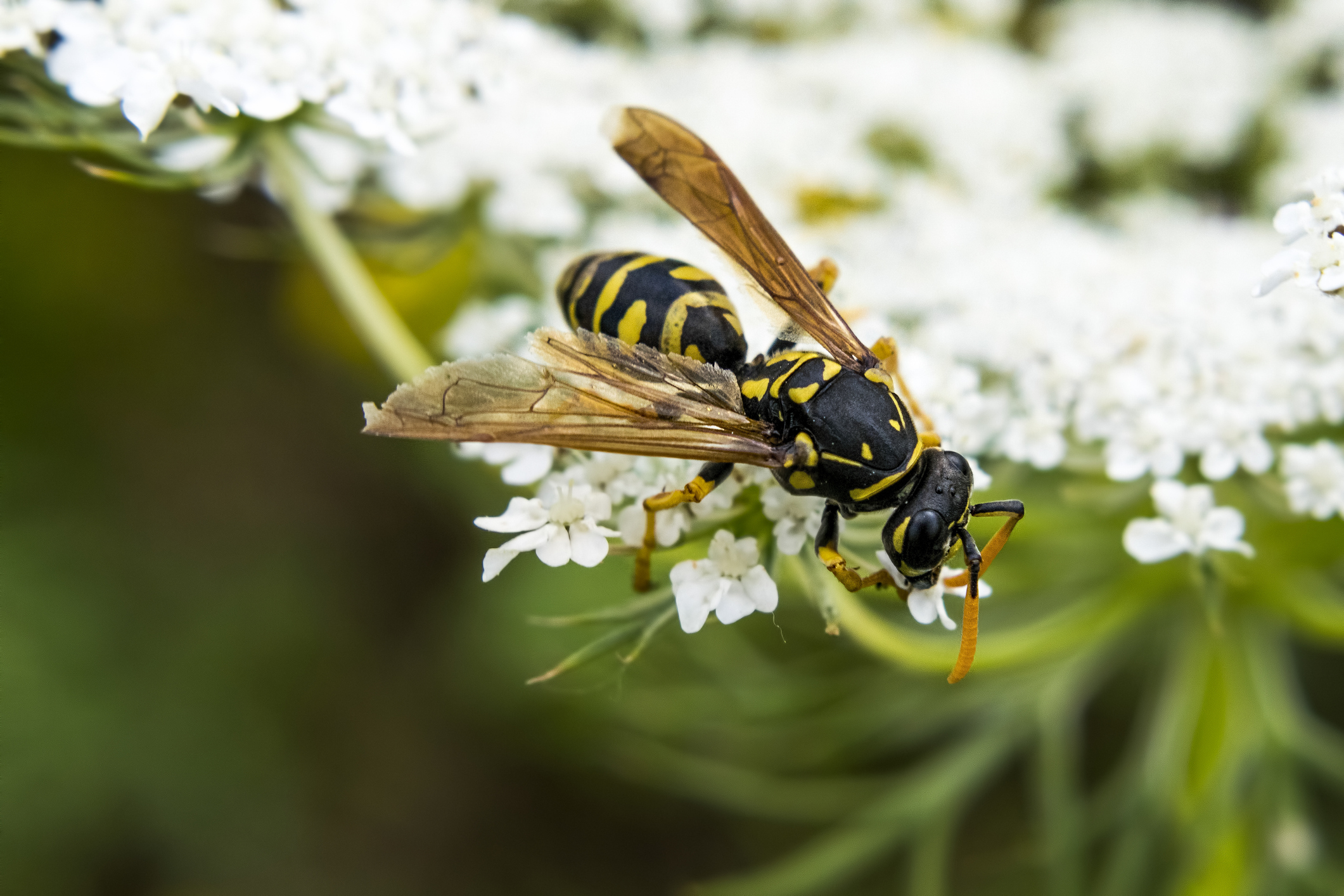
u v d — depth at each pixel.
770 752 0.13
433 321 0.13
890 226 0.12
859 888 0.14
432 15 0.11
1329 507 0.11
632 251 0.11
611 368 0.10
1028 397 0.11
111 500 0.15
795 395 0.10
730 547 0.10
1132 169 0.14
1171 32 0.15
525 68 0.12
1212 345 0.11
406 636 0.16
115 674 0.14
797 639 0.13
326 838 0.15
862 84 0.13
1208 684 0.12
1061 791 0.12
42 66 0.11
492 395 0.10
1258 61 0.14
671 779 0.14
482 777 0.16
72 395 0.15
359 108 0.11
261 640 0.15
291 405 0.16
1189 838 0.12
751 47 0.15
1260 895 0.12
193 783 0.14
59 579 0.14
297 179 0.11
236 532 0.16
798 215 0.13
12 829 0.14
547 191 0.12
